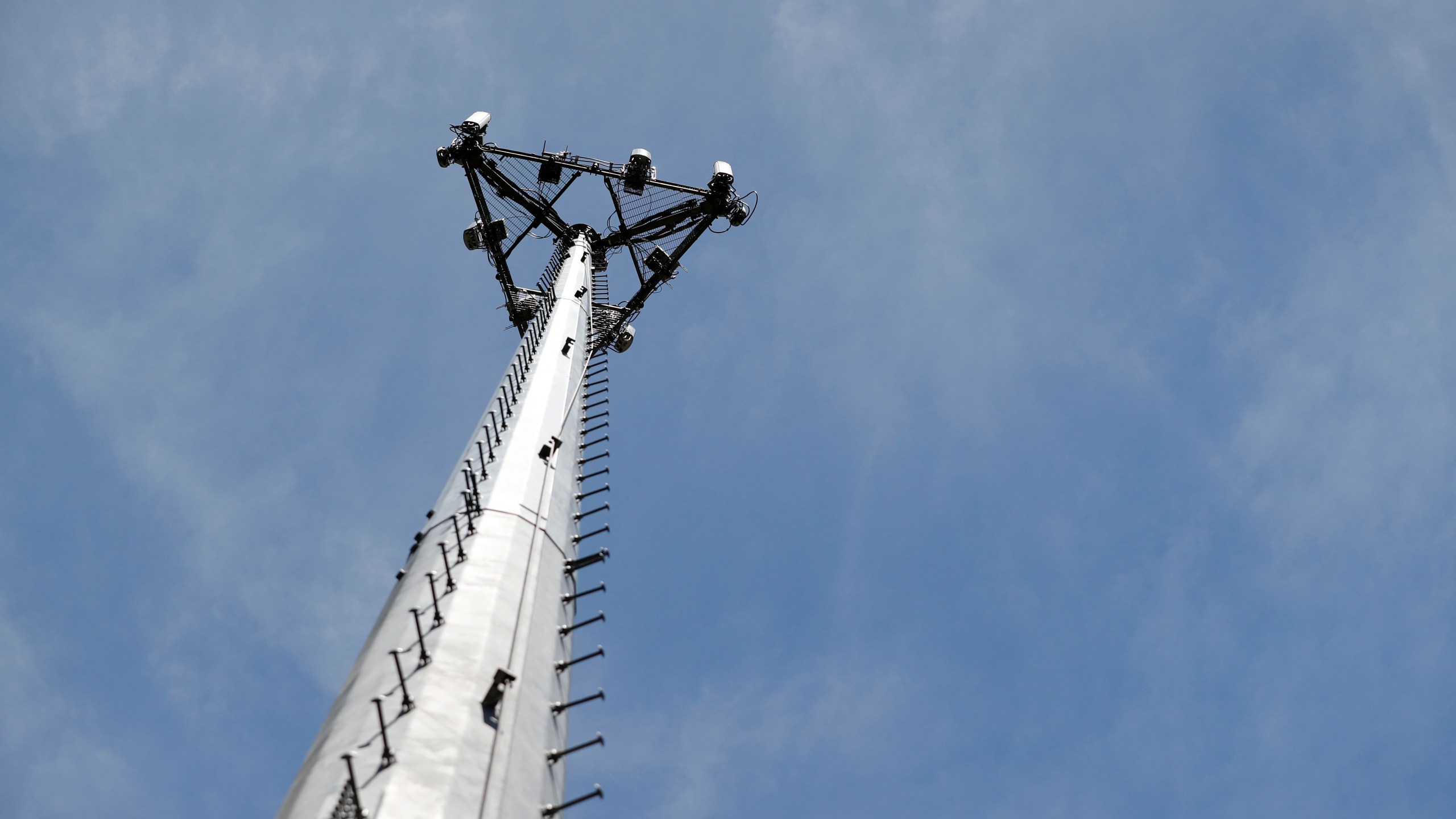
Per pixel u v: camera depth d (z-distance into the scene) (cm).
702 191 3822
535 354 2400
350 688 1289
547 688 1333
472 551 1501
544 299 3036
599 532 1742
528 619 1398
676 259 3825
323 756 1144
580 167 3738
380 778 1055
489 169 3616
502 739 1173
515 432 1914
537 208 3716
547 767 1220
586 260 3403
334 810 980
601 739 1236
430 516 1781
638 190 3769
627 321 3741
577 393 2259
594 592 1582
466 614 1338
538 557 1573
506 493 1677
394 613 1427
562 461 1923
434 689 1188
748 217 3866
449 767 1085
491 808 1077
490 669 1252
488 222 3584
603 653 1406
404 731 1120
